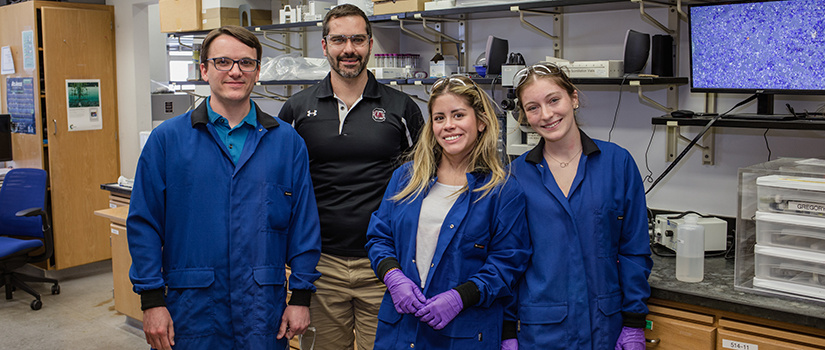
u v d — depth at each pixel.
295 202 2.09
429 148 1.90
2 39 5.10
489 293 1.73
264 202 1.98
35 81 4.81
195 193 1.94
